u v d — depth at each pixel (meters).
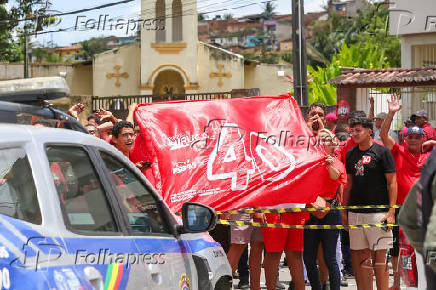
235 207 8.70
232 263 10.13
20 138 4.39
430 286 3.54
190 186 8.66
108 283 4.75
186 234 6.25
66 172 4.75
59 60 117.69
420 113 17.12
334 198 9.95
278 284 11.77
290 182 8.86
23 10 34.53
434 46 28.03
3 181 4.27
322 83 31.86
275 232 9.68
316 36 127.75
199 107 9.16
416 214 3.63
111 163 5.38
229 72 55.59
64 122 5.39
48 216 4.38
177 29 55.75
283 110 9.25
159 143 8.85
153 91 56.81
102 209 5.02
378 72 24.47
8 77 53.84
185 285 5.88
